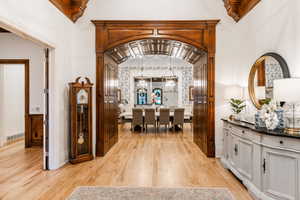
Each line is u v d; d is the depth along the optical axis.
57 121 3.74
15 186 2.95
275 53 3.07
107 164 3.92
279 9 2.99
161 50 6.06
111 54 5.10
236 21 4.42
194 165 3.86
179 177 3.28
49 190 2.82
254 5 3.73
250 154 2.74
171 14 4.50
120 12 4.52
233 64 4.44
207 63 4.46
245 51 4.09
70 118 4.07
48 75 3.73
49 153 3.65
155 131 7.52
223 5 4.46
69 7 4.27
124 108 10.14
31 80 5.32
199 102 5.22
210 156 4.39
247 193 2.74
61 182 3.08
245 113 4.01
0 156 4.43
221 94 4.44
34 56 5.32
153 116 7.48
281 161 2.20
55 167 3.65
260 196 2.42
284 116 2.60
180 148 5.16
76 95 3.96
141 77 10.01
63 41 4.02
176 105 10.84
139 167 3.74
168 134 7.20
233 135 3.34
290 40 2.76
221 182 3.09
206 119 4.49
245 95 4.05
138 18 4.50
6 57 5.30
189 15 4.49
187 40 4.48
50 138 3.66
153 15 4.50
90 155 4.18
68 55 4.26
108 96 4.92
